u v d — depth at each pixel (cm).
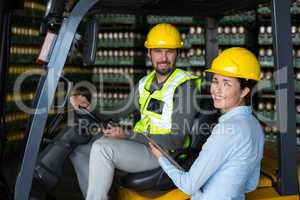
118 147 264
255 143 231
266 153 334
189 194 235
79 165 282
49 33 238
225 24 673
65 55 235
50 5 244
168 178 265
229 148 225
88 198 258
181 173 234
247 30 671
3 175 282
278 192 268
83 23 244
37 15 673
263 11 633
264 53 640
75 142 275
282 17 257
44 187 261
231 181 226
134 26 761
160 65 299
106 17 764
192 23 693
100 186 258
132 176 270
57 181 265
